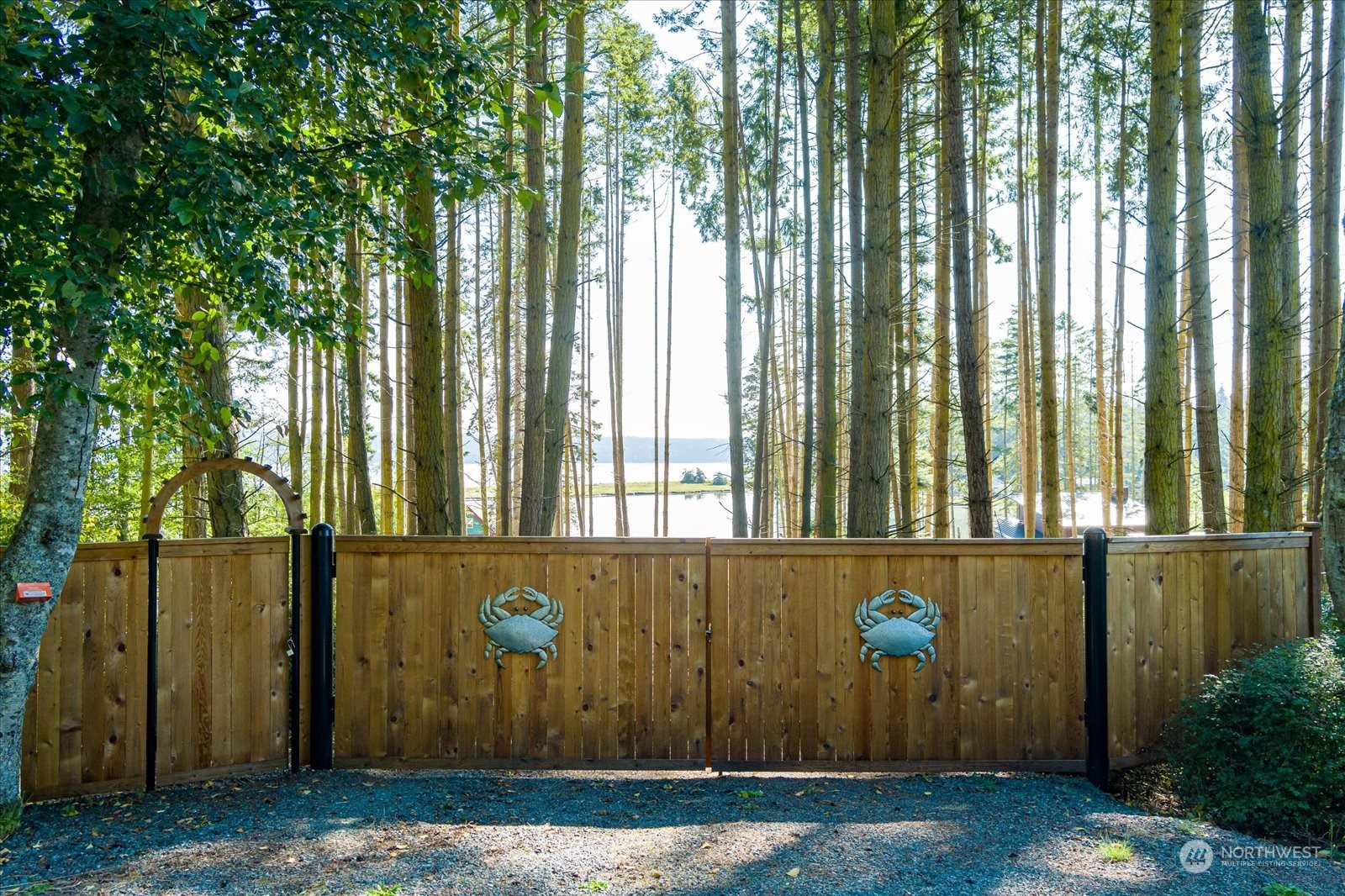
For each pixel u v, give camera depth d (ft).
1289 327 30.42
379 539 18.81
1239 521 44.24
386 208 30.86
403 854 13.35
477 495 85.81
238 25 14.79
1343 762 15.34
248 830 14.44
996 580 18.86
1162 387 25.80
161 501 17.56
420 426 24.72
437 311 24.77
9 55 11.95
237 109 13.00
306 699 18.65
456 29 20.74
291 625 18.49
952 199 31.04
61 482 14.78
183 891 11.93
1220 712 17.22
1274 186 24.98
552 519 29.37
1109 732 18.33
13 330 14.42
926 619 18.76
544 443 29.32
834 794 17.01
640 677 18.81
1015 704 18.75
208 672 17.71
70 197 14.03
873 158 31.30
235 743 17.95
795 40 49.73
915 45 40.68
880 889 12.10
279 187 15.02
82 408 14.87
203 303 20.95
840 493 59.21
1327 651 17.72
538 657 18.80
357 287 17.42
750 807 16.14
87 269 12.82
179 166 13.32
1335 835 14.78
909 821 15.11
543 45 27.89
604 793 17.19
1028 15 44.78
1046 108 41.81
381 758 18.72
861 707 18.78
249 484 45.93
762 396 48.39
